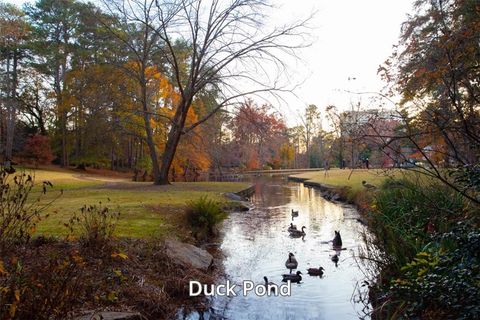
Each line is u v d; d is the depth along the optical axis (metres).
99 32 23.88
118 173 46.09
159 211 11.59
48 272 4.14
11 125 33.97
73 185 24.48
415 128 4.95
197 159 34.06
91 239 6.37
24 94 43.34
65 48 38.78
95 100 26.17
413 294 4.28
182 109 22.88
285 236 11.14
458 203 5.69
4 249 4.77
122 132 25.20
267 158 56.44
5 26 31.53
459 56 4.63
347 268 7.83
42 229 7.64
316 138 73.75
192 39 21.45
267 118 19.81
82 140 39.25
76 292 4.39
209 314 5.52
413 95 5.73
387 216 7.57
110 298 4.73
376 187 15.03
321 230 12.16
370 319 5.30
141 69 23.81
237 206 16.89
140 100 23.58
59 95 40.41
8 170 4.73
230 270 7.61
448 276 3.96
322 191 27.27
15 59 39.56
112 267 5.92
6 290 3.43
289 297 6.20
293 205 19.39
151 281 5.95
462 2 5.93
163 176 24.41
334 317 5.41
